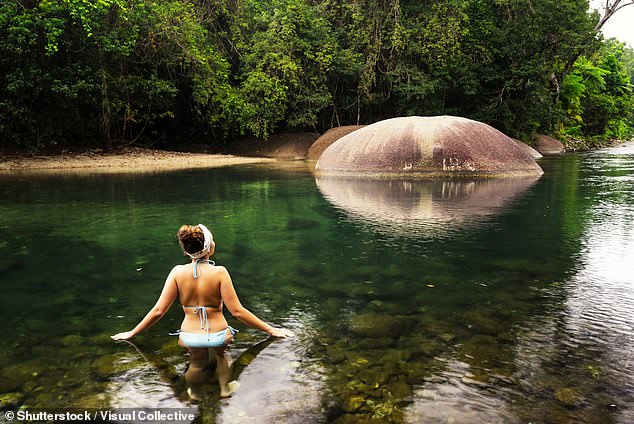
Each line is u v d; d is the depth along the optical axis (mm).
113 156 16641
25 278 3984
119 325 3062
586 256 4590
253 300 3469
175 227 5922
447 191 9109
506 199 8117
